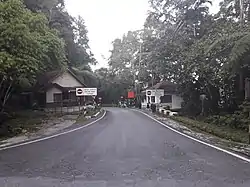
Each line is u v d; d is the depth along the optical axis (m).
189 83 39.84
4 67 19.14
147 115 38.00
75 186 7.51
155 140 15.93
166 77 45.47
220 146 13.82
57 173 8.84
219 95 37.59
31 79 27.84
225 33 27.86
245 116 25.98
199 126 22.86
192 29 40.59
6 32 19.59
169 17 42.28
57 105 48.41
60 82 52.09
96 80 75.31
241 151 12.42
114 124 26.05
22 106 44.94
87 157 11.29
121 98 81.62
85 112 38.41
